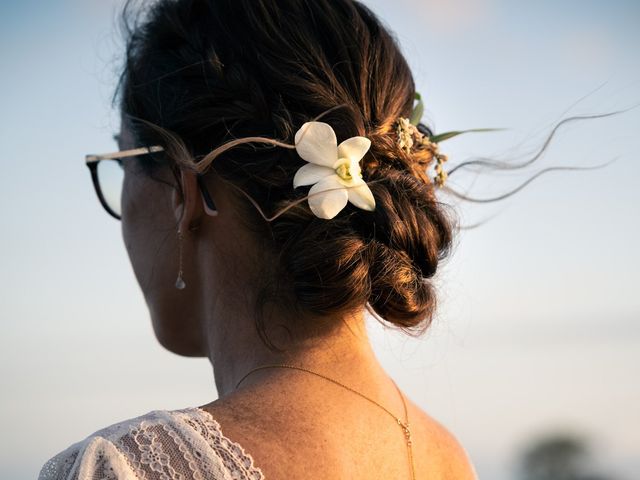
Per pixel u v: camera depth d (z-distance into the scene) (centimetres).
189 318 180
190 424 140
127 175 186
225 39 164
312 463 142
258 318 159
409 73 181
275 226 157
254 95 158
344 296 151
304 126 154
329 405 152
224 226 164
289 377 154
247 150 158
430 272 167
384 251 157
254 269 162
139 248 184
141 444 136
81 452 137
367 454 151
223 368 168
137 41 178
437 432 174
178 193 170
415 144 176
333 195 152
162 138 165
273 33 162
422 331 170
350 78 164
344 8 170
